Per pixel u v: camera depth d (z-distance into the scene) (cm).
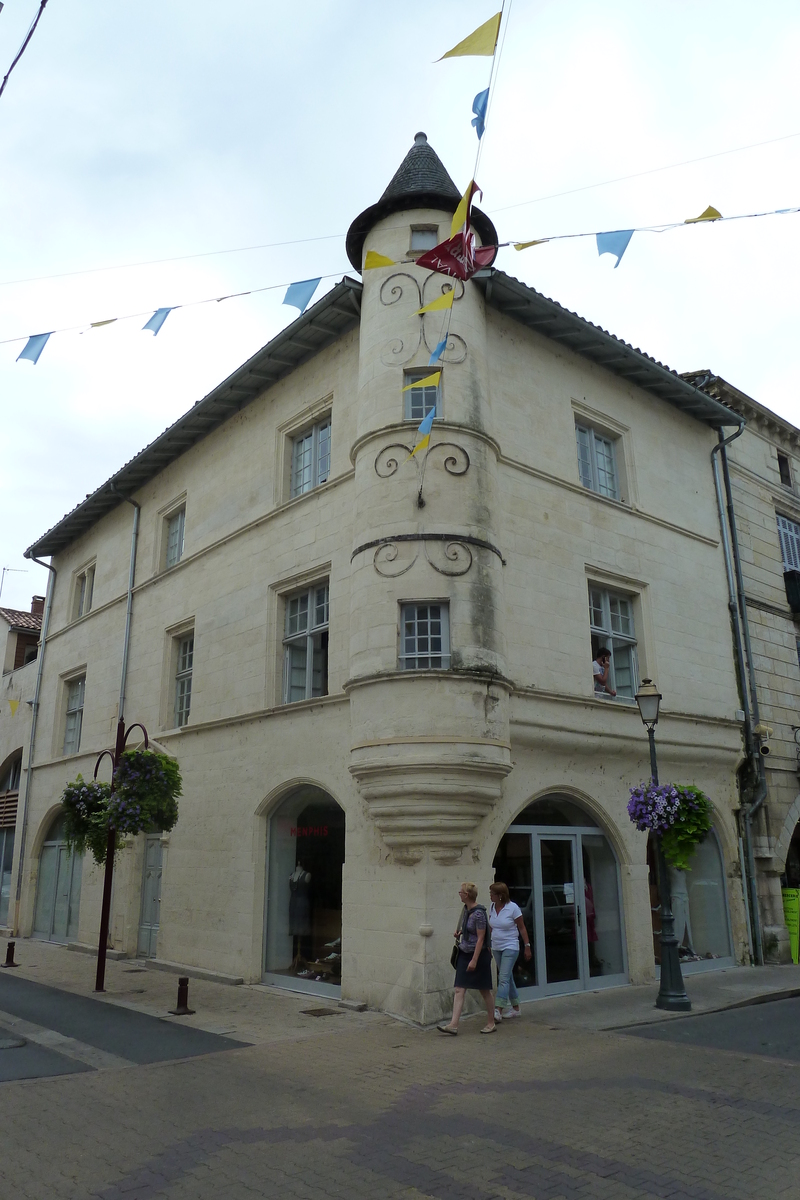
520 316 1337
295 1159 533
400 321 1205
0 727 2423
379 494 1130
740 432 1689
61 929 1888
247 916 1277
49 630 2250
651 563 1456
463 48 586
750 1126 595
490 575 1104
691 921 1403
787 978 1292
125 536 1931
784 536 1845
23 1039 891
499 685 1066
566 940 1180
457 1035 895
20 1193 483
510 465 1255
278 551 1395
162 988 1227
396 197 1264
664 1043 862
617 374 1509
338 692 1191
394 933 1016
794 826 1609
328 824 1195
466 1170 516
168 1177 506
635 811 1125
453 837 1007
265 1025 955
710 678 1504
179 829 1478
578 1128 591
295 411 1441
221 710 1446
